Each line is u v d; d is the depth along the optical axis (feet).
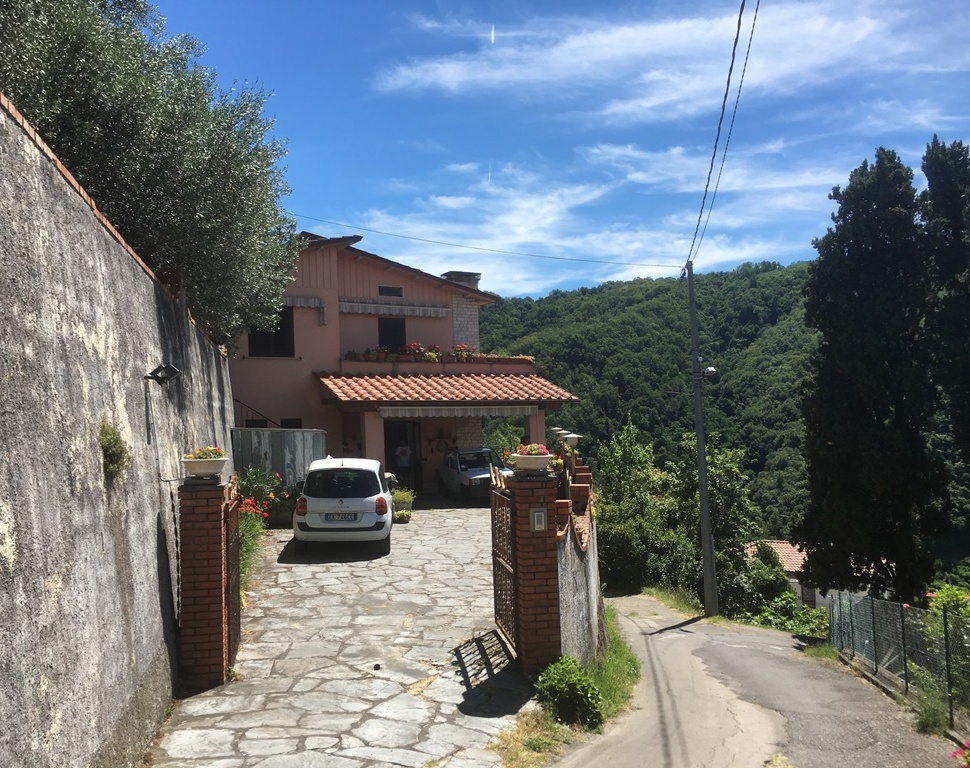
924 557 66.69
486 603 32.55
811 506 72.43
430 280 80.89
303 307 71.72
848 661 40.70
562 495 32.76
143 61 28.07
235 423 67.67
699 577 76.79
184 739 18.21
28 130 12.81
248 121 34.42
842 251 72.02
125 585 16.44
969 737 23.76
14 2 21.01
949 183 70.54
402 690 22.39
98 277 16.84
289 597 33.45
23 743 10.26
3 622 9.91
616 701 25.41
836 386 71.10
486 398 71.82
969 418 66.28
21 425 11.33
